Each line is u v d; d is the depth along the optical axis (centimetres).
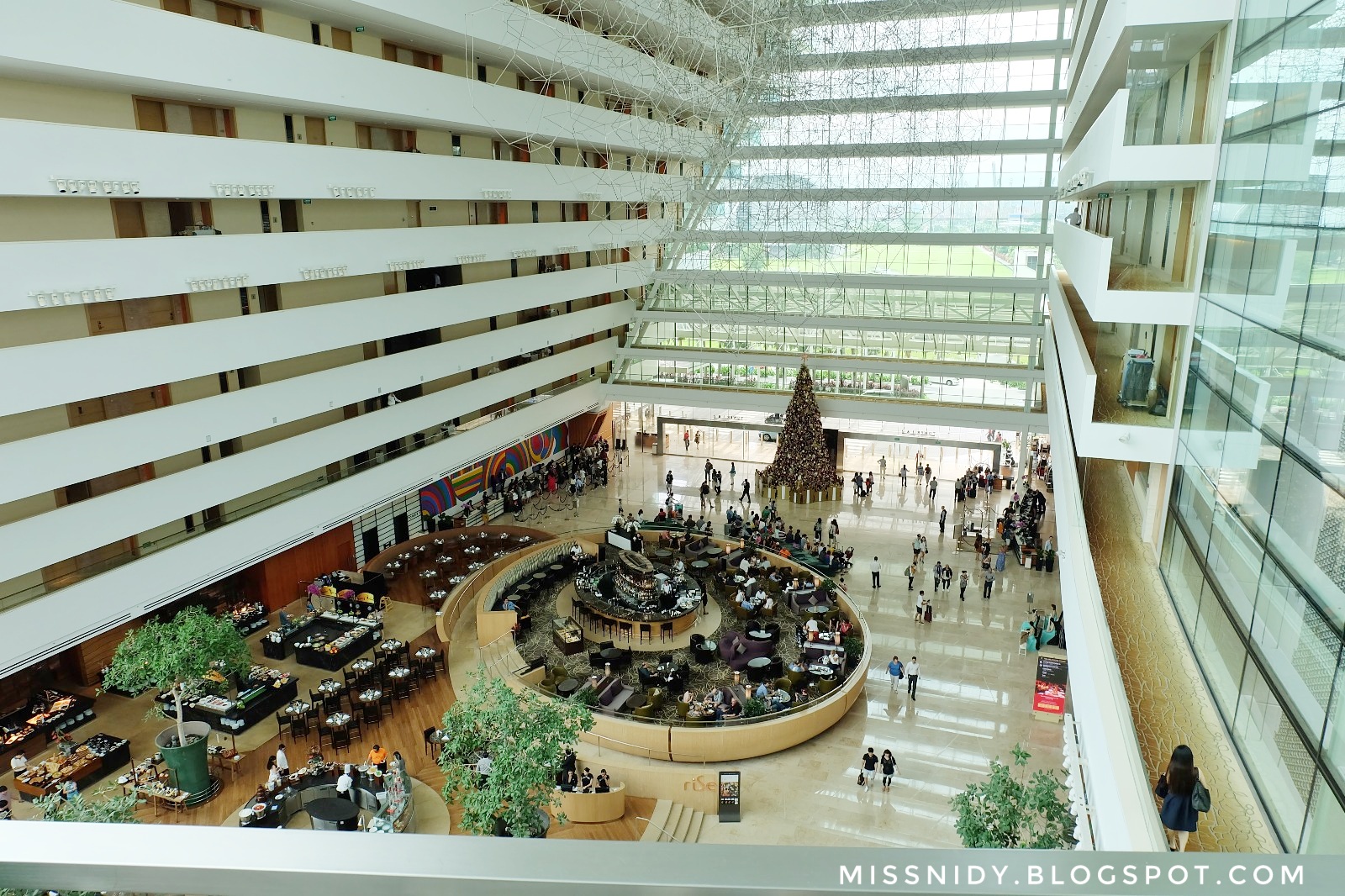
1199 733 890
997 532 3206
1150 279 1453
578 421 4156
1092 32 1997
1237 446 984
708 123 3438
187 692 1823
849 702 2083
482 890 142
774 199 3312
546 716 1586
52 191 1541
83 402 1897
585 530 3247
